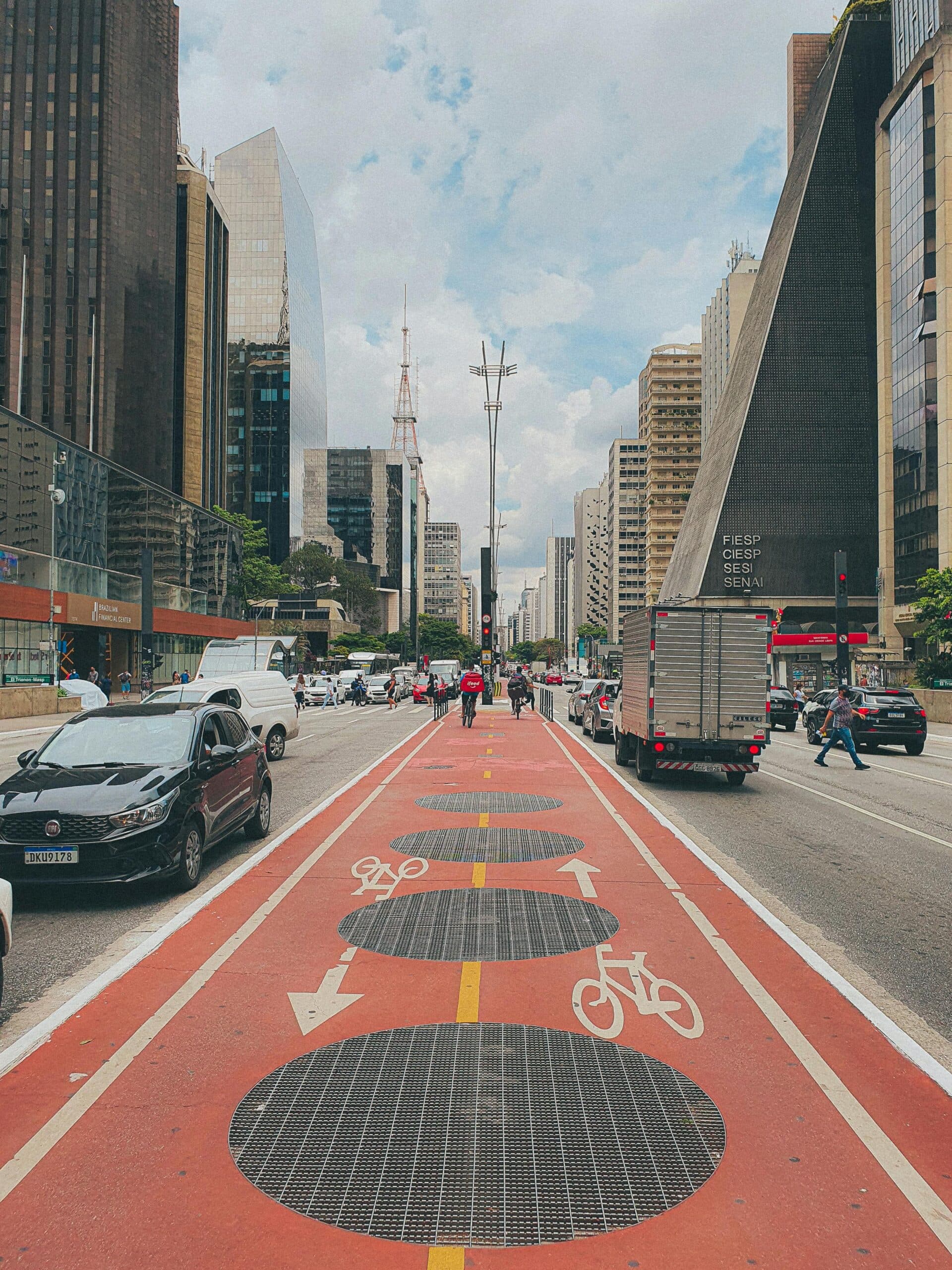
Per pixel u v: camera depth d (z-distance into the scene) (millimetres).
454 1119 3600
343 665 89312
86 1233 2875
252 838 9836
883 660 55281
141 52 89438
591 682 28078
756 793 14203
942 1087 3916
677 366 143500
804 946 5926
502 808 11859
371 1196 3074
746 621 14680
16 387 81938
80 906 7137
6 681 39750
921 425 57469
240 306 139000
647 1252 2783
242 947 5895
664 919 6594
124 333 86062
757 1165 3271
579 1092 3836
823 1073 4043
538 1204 3029
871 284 77875
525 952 5793
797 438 77938
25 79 85312
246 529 88812
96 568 50312
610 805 12258
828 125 77938
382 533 197250
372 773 15781
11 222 83750
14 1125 3570
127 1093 3834
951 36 55750
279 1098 3779
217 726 9281
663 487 142375
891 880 8227
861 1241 2840
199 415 99375
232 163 140875
